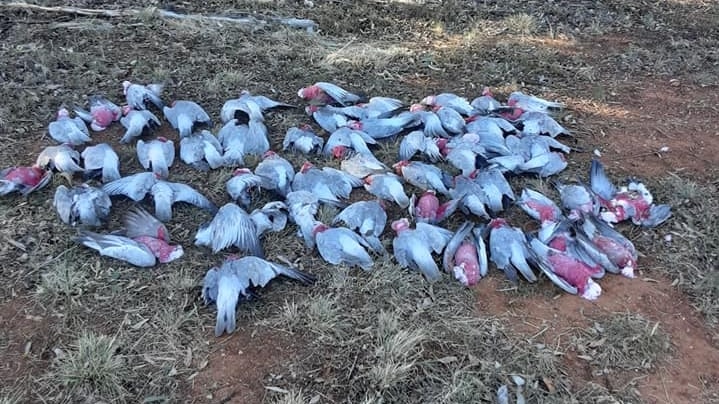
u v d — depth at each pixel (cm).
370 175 262
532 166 275
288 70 355
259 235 236
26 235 233
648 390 190
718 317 215
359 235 235
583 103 338
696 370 197
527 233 242
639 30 424
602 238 234
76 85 327
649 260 236
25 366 189
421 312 210
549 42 403
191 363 192
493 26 420
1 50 350
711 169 288
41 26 379
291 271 218
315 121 309
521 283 223
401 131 294
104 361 188
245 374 190
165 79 336
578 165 287
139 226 232
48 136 289
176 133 299
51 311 206
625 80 362
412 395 186
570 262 221
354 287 218
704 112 334
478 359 196
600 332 206
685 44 402
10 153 276
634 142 306
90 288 214
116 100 319
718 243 244
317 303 209
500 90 348
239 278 209
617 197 256
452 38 404
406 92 342
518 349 200
